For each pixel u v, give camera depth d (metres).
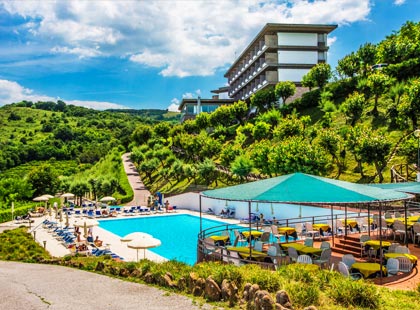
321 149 37.44
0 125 157.38
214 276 11.23
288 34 82.50
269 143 47.16
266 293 9.12
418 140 31.94
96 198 59.47
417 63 50.41
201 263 14.66
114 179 59.00
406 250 15.00
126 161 89.50
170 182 61.00
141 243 18.19
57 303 11.26
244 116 78.00
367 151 34.19
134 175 75.19
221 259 15.52
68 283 14.07
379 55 58.38
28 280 14.90
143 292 12.12
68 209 49.75
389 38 66.31
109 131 157.50
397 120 39.44
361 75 58.56
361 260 15.76
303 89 79.25
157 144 78.00
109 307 10.61
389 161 38.19
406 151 36.28
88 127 160.88
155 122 197.00
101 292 12.41
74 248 23.75
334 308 9.20
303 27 81.69
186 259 21.89
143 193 61.09
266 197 13.54
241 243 20.42
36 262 20.47
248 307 9.52
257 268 12.11
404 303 9.83
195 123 81.38
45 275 15.96
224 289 10.52
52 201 56.94
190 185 55.44
